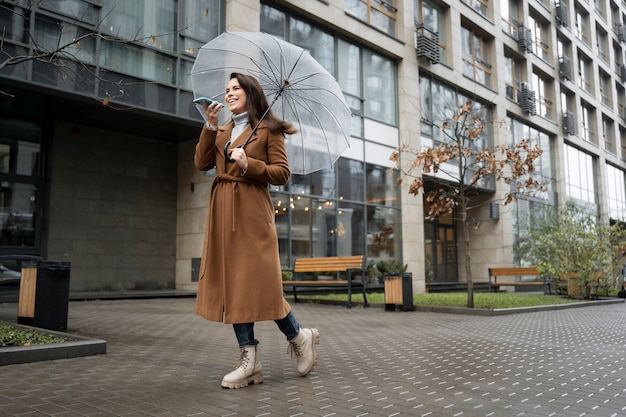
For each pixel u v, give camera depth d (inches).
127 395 130.3
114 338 236.7
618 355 207.2
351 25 688.4
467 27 928.3
